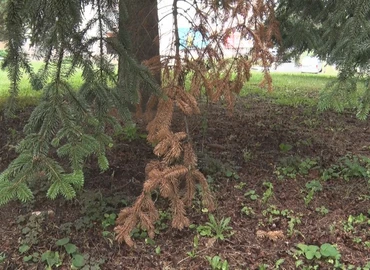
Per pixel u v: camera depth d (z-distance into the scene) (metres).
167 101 2.73
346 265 2.70
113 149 4.09
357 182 3.82
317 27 5.02
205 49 3.04
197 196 3.36
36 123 2.38
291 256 2.77
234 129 5.05
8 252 2.76
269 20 3.37
